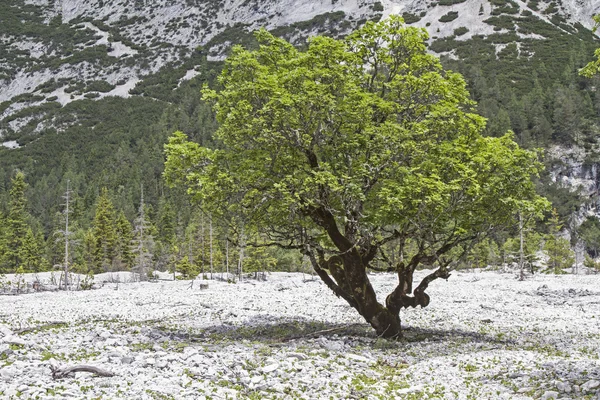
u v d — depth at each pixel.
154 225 118.31
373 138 18.75
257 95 18.92
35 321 25.28
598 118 150.75
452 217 19.50
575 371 13.87
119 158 168.00
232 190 18.55
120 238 95.50
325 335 21.16
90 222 121.38
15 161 185.75
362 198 17.66
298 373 14.05
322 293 42.66
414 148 18.55
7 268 91.69
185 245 98.88
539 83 162.00
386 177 18.92
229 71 20.53
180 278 82.44
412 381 14.16
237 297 39.41
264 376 13.50
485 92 151.50
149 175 153.12
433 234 19.67
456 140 19.38
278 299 37.81
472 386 13.39
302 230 20.84
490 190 18.97
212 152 19.97
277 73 19.31
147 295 41.81
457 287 48.62
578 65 167.50
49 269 92.62
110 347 17.03
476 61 180.50
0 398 10.63
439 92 19.84
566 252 89.06
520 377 13.93
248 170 18.47
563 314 30.38
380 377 14.52
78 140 196.62
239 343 18.67
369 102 18.52
